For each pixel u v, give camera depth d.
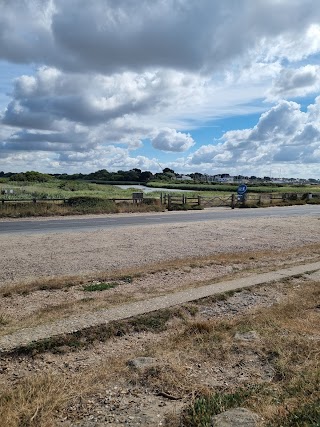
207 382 4.42
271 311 6.96
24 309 6.98
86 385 4.38
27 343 5.30
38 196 36.94
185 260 11.25
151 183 131.50
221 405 3.76
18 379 4.64
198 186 114.12
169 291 8.06
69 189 67.31
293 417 3.42
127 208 29.41
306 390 4.01
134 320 6.33
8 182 82.06
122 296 7.68
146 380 4.45
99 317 6.31
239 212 30.78
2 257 11.30
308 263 11.13
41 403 3.93
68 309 6.79
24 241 14.23
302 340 5.47
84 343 5.64
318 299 7.71
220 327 6.20
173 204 33.16
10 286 8.23
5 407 3.85
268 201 42.22
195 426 3.50
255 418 3.47
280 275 9.51
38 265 10.46
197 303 7.33
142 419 3.66
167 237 15.93
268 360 4.97
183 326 6.43
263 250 13.63
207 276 9.64
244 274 9.68
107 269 10.27
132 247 13.53
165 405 3.95
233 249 13.70
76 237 15.45
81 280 8.77
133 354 5.26
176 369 4.67
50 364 5.07
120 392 4.23
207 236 16.45
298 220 23.42
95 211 27.53
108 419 3.69
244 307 7.46
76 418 3.74
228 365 4.88
